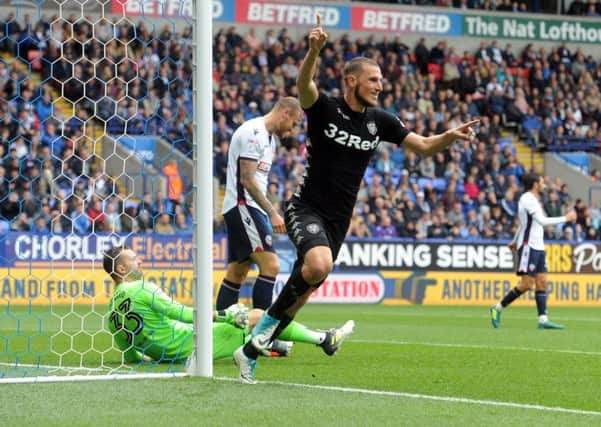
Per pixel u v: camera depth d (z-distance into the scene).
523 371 14.22
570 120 53.16
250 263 16.50
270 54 49.84
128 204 37.66
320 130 11.75
